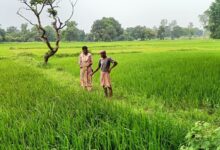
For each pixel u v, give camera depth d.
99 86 15.27
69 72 20.98
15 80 16.09
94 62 26.33
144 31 164.12
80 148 6.14
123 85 14.18
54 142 6.65
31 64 28.11
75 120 7.59
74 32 149.88
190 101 10.59
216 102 10.44
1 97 11.47
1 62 29.59
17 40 151.62
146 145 5.96
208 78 13.41
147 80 14.08
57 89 12.67
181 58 25.20
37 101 10.06
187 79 13.52
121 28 164.50
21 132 7.13
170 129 6.66
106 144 6.30
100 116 7.96
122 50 50.69
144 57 29.94
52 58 36.53
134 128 6.45
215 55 28.94
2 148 6.40
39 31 26.02
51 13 25.86
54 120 7.83
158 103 10.76
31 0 25.41
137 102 11.12
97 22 157.50
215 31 112.44
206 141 4.81
